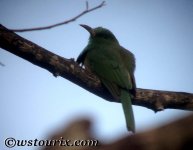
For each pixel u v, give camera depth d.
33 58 9.47
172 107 11.01
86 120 6.29
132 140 5.82
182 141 5.82
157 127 5.95
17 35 9.24
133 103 11.39
